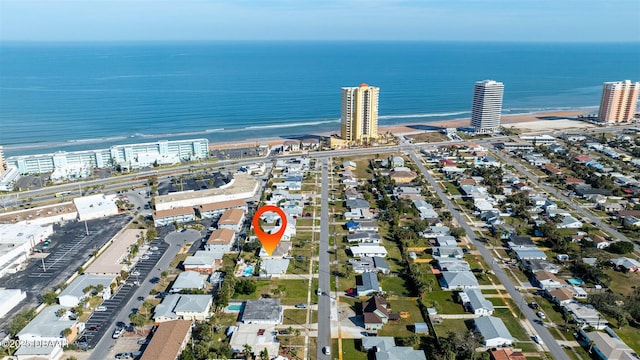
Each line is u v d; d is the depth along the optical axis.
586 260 183.00
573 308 152.00
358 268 181.50
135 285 171.88
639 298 157.62
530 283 172.38
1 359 131.25
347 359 131.75
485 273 178.50
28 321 146.88
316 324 148.12
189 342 138.25
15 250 186.50
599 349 131.50
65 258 192.88
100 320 150.38
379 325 145.62
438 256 190.75
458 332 141.62
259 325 145.88
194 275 173.25
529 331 143.50
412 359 128.00
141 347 136.88
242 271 181.00
